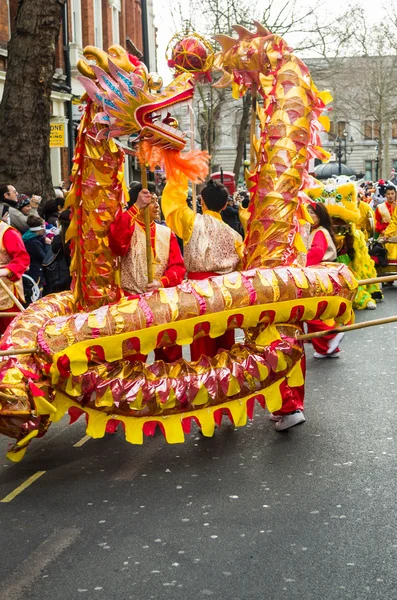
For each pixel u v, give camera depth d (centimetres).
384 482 555
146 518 507
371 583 414
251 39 656
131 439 596
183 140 608
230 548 459
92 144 610
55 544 472
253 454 624
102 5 3078
